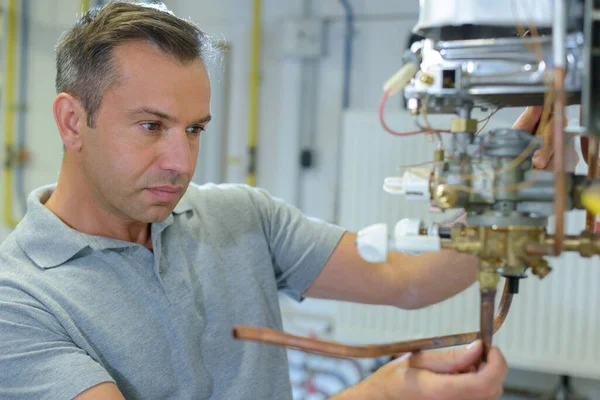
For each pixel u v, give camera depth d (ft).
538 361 6.50
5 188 8.69
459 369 2.12
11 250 2.99
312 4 7.63
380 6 7.36
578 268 6.29
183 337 3.02
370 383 2.20
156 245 3.10
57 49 3.01
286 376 3.51
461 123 2.02
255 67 7.83
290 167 7.86
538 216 1.96
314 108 7.73
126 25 2.75
